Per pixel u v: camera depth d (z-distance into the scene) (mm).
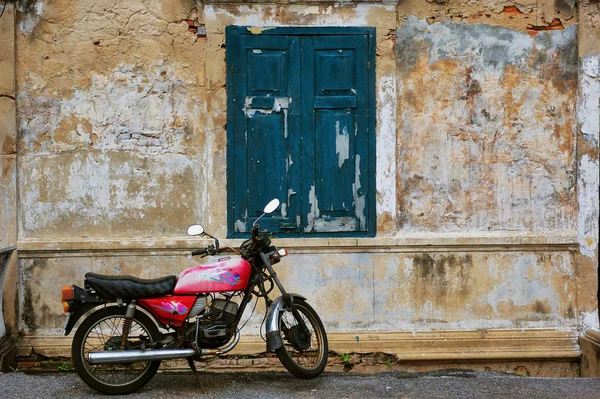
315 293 6621
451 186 6730
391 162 6645
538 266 6766
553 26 6758
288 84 6594
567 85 6785
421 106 6699
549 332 6730
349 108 6633
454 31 6699
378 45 6621
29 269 6504
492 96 6738
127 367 5660
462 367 6656
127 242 6504
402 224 6707
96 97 6539
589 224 6766
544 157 6777
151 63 6555
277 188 6617
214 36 6516
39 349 6441
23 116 6512
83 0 6508
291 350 6207
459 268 6711
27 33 6488
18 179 6512
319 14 6578
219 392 5625
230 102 6559
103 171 6555
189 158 6590
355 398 5543
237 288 5566
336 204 6637
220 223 6566
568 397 5594
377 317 6660
